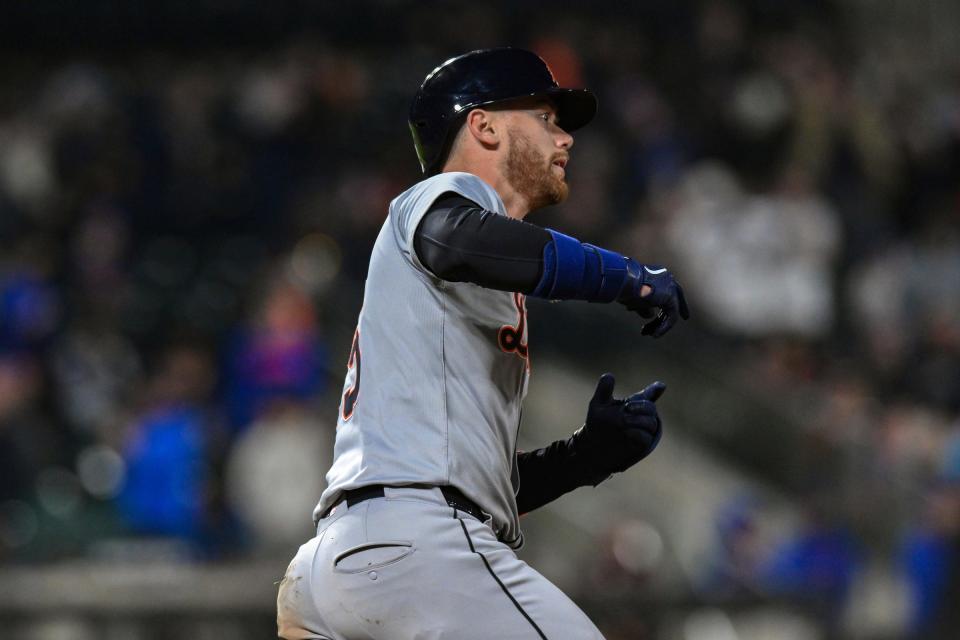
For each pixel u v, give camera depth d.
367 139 47.88
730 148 49.53
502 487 11.09
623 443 12.14
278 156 48.34
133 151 48.28
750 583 30.62
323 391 38.78
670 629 26.91
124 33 58.91
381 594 10.48
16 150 45.97
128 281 43.44
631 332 43.12
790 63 52.28
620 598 26.92
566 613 10.59
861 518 36.38
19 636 27.05
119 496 34.03
